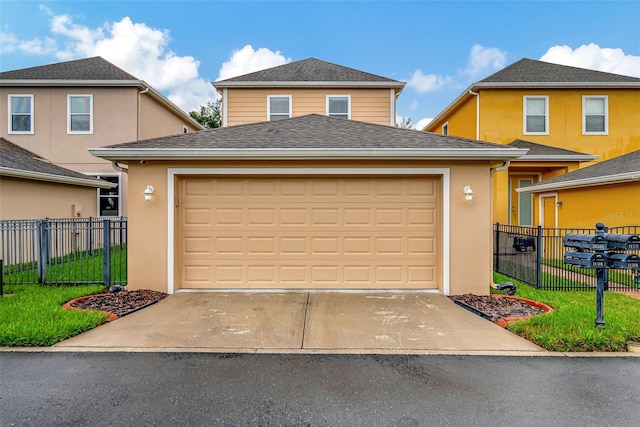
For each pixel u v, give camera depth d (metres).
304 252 7.13
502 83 14.23
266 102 14.79
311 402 3.19
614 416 2.98
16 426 2.82
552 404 3.15
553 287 7.36
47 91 14.13
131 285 6.91
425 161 6.87
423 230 7.12
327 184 7.12
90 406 3.11
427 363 3.96
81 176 12.66
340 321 5.29
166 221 6.88
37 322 4.81
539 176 14.93
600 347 4.28
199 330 4.90
